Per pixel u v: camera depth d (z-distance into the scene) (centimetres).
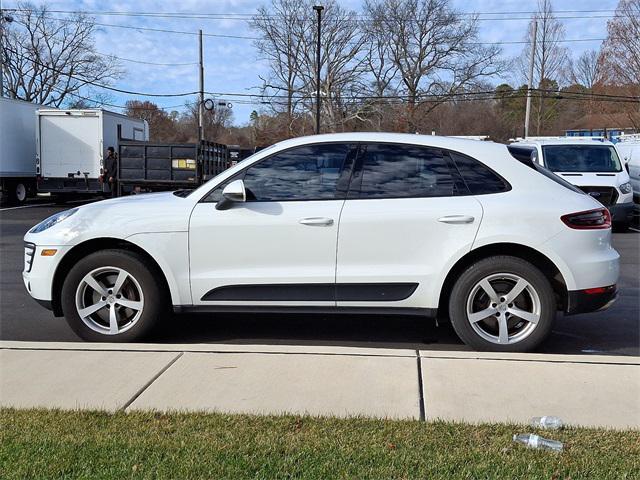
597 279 481
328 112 5119
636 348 533
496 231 476
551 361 459
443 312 515
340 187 497
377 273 487
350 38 5272
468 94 5109
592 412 373
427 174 495
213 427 347
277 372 437
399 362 457
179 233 496
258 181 504
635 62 3628
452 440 332
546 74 5784
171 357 468
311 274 491
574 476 295
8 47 4406
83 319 515
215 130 7644
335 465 303
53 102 4778
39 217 1647
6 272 883
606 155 1386
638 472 299
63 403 385
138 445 323
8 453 314
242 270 498
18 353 476
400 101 5322
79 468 300
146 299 509
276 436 335
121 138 2014
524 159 500
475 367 446
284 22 5247
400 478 292
